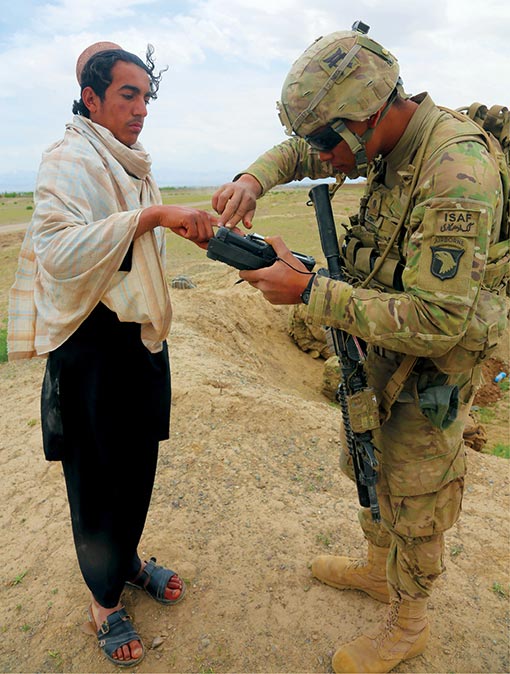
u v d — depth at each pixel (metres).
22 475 3.74
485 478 3.76
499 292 1.84
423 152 1.66
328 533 3.07
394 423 1.95
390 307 1.61
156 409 2.21
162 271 1.85
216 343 7.92
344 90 1.60
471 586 2.74
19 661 2.33
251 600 2.60
